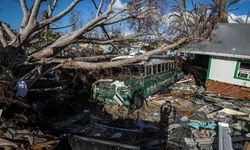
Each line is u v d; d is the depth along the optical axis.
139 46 15.12
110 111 10.91
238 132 9.05
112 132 9.01
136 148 4.54
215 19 21.03
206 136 8.70
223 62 14.24
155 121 10.15
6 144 5.28
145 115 10.88
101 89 11.34
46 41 13.89
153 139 8.48
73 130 8.99
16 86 8.01
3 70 8.17
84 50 15.90
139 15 11.76
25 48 10.91
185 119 10.30
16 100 7.50
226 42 15.21
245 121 10.12
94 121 9.82
